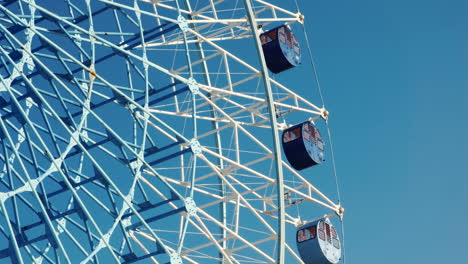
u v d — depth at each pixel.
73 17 35.53
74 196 29.02
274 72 45.22
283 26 44.78
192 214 32.47
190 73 35.47
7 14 31.77
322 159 45.38
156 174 32.38
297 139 44.00
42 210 28.11
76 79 32.78
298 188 43.25
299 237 42.44
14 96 29.81
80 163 34.50
